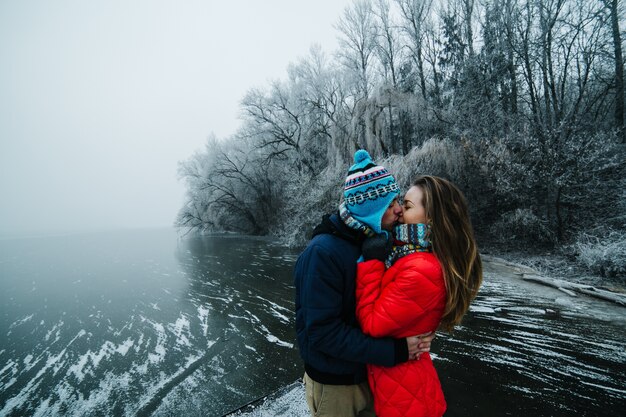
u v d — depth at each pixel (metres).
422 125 13.98
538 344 4.49
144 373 5.09
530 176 9.70
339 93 20.12
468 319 5.53
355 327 1.19
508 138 10.58
